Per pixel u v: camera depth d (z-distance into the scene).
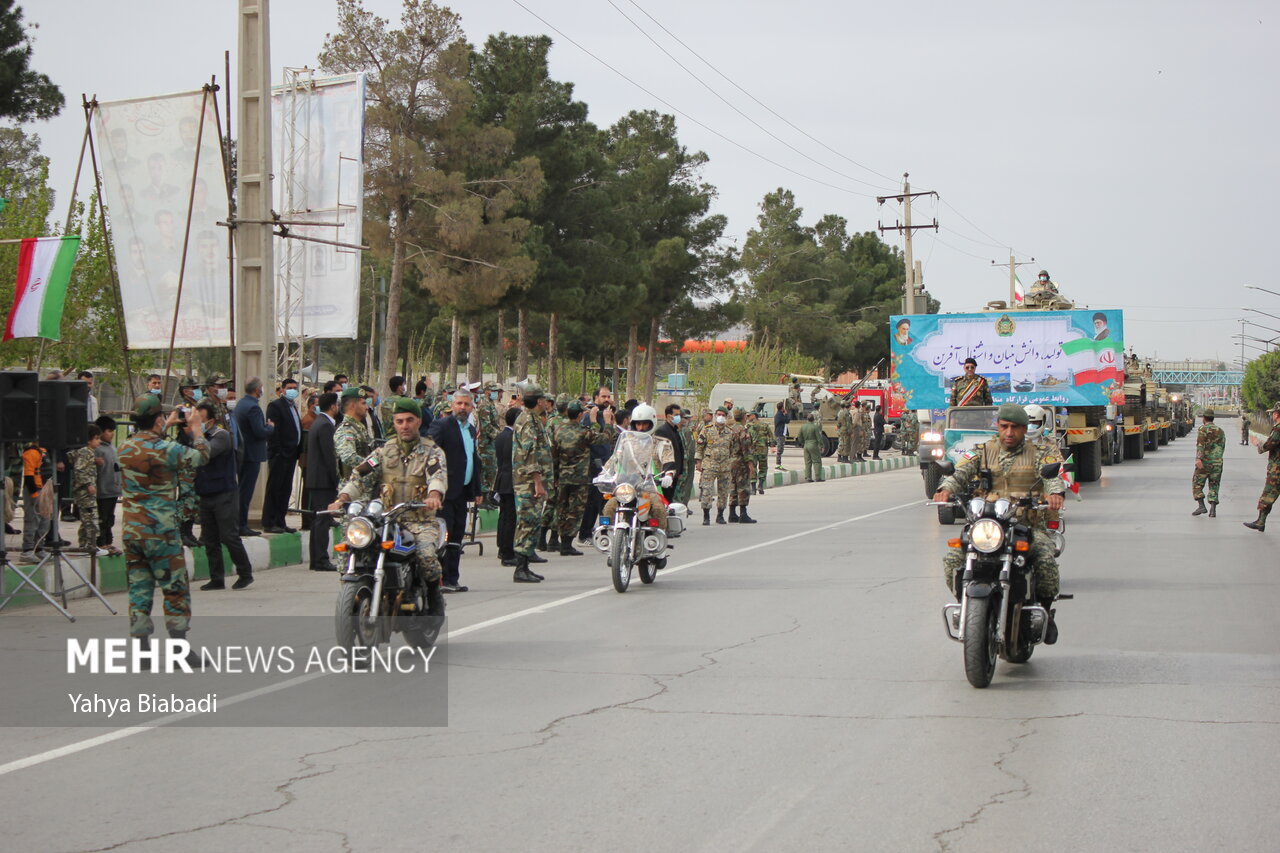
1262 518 17.92
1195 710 7.11
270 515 16.17
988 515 7.74
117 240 18.11
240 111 16.98
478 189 40.09
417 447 8.94
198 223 17.78
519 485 13.13
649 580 12.84
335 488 14.28
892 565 14.34
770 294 81.94
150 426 8.55
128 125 17.95
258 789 5.64
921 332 26.94
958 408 21.47
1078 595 11.70
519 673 8.23
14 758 6.21
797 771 5.88
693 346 79.75
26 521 13.88
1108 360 25.88
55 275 17.02
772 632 9.80
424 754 6.22
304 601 11.81
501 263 39.44
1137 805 5.33
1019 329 26.39
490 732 6.66
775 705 7.26
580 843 4.87
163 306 18.00
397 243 37.75
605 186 51.53
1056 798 5.43
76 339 31.47
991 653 7.72
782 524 20.44
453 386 23.19
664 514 12.80
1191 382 163.12
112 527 16.06
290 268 21.06
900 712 7.07
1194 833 4.96
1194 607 10.95
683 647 9.17
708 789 5.59
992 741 6.42
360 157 20.52
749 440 20.88
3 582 11.23
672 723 6.84
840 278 90.88
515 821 5.15
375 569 8.34
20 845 4.88
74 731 6.75
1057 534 9.16
